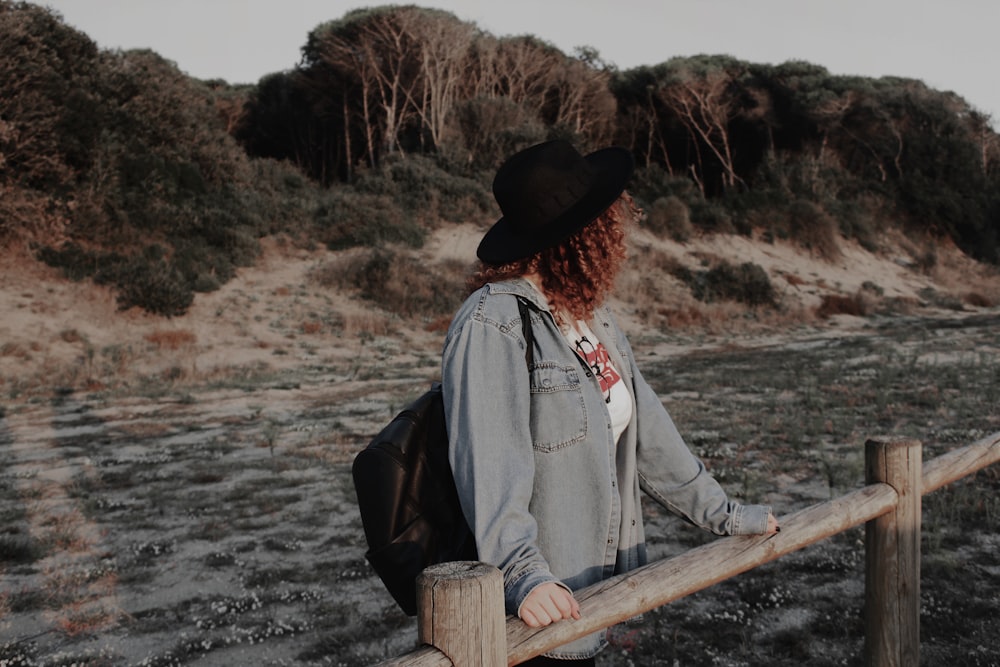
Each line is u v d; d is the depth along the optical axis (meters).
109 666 4.35
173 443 10.71
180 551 6.24
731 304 29.53
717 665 4.15
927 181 45.12
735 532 1.83
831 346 22.69
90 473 8.97
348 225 27.62
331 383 16.72
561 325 1.71
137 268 20.91
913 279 38.56
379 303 24.23
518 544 1.37
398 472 1.52
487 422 1.47
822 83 43.59
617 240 1.74
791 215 37.69
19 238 20.50
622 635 4.49
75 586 5.53
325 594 5.32
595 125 42.41
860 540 5.88
